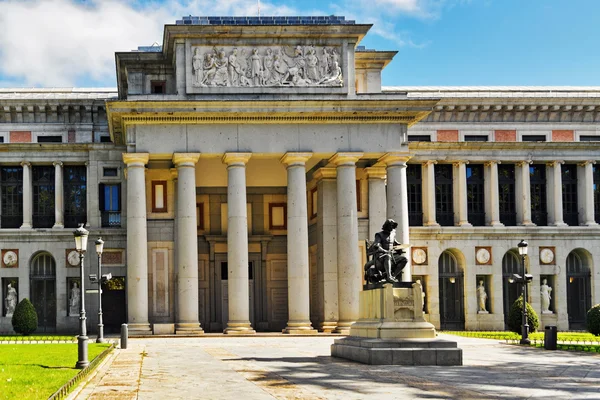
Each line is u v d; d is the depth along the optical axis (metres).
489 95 83.19
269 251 74.38
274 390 24.88
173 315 65.12
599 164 78.75
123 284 70.81
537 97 79.06
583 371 31.62
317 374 29.91
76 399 22.30
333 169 66.56
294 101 60.75
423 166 75.31
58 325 69.94
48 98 77.88
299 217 61.19
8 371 29.81
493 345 49.84
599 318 53.91
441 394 23.83
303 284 60.91
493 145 75.44
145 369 32.38
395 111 62.22
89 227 70.50
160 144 60.50
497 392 24.39
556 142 76.12
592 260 76.56
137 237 59.94
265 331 72.56
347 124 62.38
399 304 35.31
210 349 45.75
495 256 75.06
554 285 76.19
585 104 79.62
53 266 72.12
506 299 76.38
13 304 71.00
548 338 45.59
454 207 75.81
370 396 23.34
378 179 68.19
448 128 78.94
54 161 71.69
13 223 72.69
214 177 70.50
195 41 61.25
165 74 66.19
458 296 75.62
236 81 61.38
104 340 53.34
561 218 76.31
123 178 71.31
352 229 61.66
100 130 79.06
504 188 77.50
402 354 33.91
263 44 62.00
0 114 78.00
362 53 66.44
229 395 23.66
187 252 60.16
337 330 61.25
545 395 23.70
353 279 61.34
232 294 60.28
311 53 62.31
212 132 61.06
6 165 72.81
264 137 61.53
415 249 73.88
